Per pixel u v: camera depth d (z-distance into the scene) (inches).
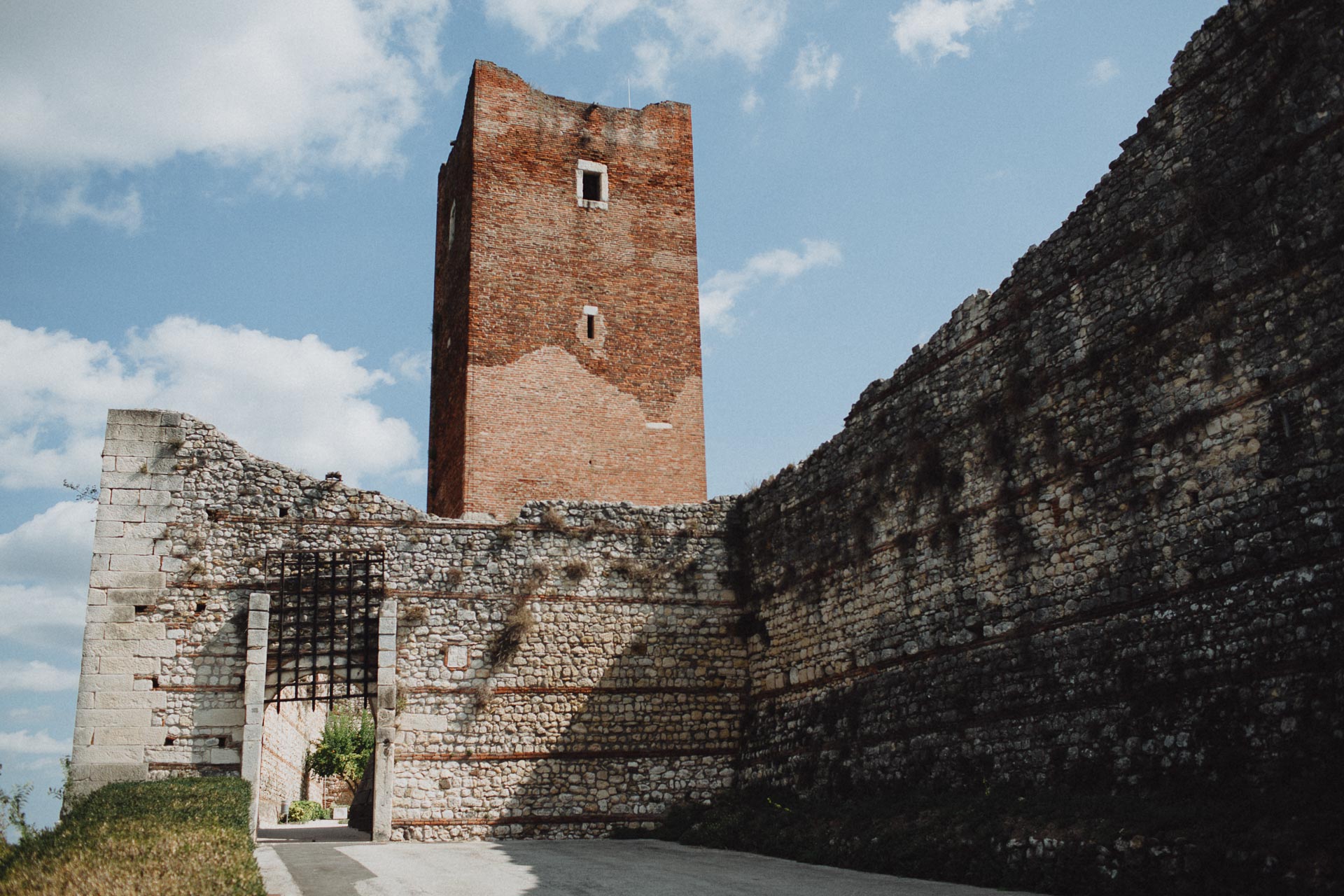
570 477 1360.7
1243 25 625.0
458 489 1342.3
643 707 1059.9
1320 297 564.1
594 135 1493.6
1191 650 608.1
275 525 1024.2
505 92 1464.1
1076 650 690.8
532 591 1063.6
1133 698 636.1
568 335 1406.3
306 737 1850.4
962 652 793.6
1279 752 543.5
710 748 1063.0
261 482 1032.2
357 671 1027.3
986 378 802.2
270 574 1010.1
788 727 995.3
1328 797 492.4
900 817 741.9
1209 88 644.1
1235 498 598.2
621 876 676.1
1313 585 548.1
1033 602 734.5
